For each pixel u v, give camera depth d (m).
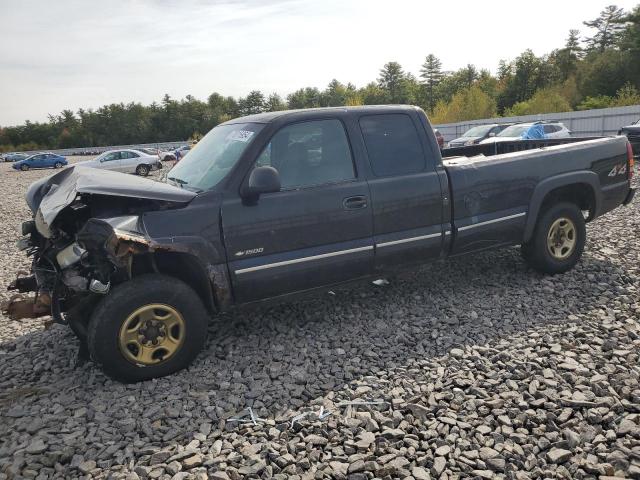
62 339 4.64
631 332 4.02
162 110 106.56
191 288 3.82
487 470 2.65
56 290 3.63
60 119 108.31
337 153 4.34
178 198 3.73
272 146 4.09
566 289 5.09
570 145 5.49
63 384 3.80
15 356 4.37
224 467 2.76
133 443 3.03
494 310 4.70
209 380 3.72
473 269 5.86
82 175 4.00
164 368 3.75
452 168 4.77
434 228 4.70
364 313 4.80
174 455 2.88
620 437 2.84
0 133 103.19
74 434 3.13
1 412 3.46
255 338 4.39
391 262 4.57
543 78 77.44
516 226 5.11
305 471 2.72
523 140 6.69
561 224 5.39
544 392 3.27
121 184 3.71
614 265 5.67
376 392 3.42
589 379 3.39
